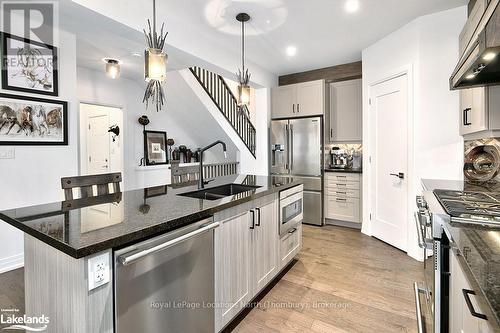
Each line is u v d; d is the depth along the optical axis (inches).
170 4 104.0
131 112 213.0
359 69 169.5
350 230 162.2
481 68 67.5
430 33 113.5
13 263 101.8
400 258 119.6
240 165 214.8
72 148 114.3
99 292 40.1
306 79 189.3
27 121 101.3
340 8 108.4
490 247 38.2
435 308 53.5
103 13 88.8
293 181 109.3
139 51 145.6
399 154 128.1
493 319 28.5
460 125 105.8
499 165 100.1
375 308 81.9
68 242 38.3
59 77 109.4
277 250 96.7
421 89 116.2
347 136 177.3
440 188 87.9
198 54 127.0
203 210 58.1
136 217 51.7
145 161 217.9
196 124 230.1
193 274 57.3
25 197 102.0
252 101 228.2
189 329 56.7
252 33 129.8
